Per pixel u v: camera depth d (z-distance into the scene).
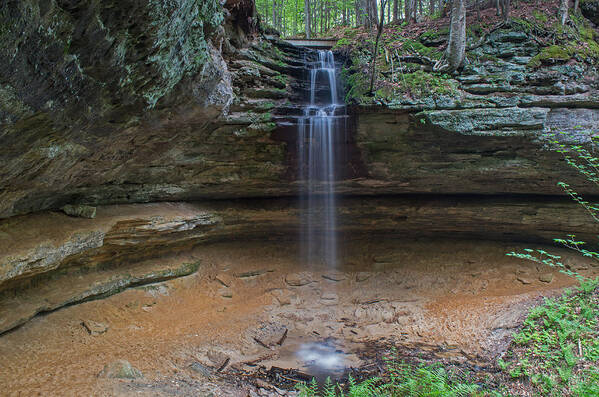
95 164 7.80
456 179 11.46
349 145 11.35
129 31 4.60
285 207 12.98
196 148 10.33
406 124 10.68
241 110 10.45
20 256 6.75
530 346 7.40
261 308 10.95
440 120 10.19
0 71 3.59
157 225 9.98
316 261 13.68
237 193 12.38
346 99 11.44
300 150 11.30
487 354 7.90
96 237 8.46
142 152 8.80
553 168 10.43
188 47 6.13
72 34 3.99
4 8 3.12
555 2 12.16
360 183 11.98
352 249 13.99
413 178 11.72
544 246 12.61
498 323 8.90
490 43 11.31
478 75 10.84
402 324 10.01
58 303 8.11
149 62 5.34
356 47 12.84
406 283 12.33
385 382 7.20
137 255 10.52
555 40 11.05
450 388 6.29
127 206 10.43
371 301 11.51
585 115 9.93
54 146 5.77
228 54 10.62
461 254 13.04
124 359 6.98
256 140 10.87
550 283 10.94
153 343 8.08
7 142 4.80
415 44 12.23
